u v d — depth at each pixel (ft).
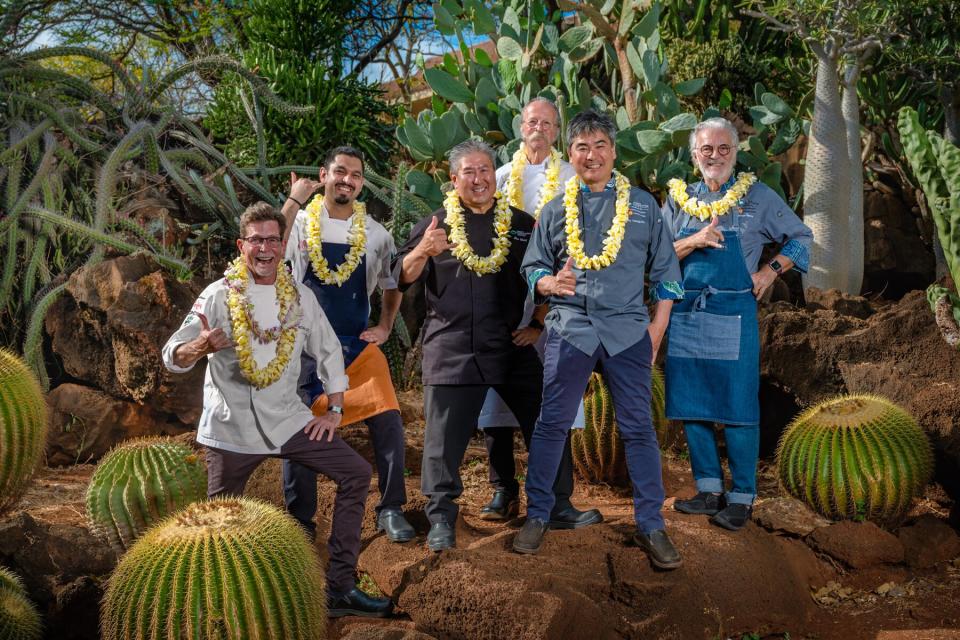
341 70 30.12
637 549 13.19
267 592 10.41
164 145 26.94
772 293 23.38
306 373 13.23
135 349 19.25
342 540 12.48
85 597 12.28
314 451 12.30
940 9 23.86
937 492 17.60
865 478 15.44
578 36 23.65
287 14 29.12
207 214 25.46
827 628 13.94
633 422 12.90
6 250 21.75
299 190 14.08
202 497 14.19
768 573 13.98
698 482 15.15
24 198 21.16
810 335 19.69
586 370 12.75
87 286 19.80
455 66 27.55
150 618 10.20
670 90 22.50
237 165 27.02
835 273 23.12
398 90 42.93
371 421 13.74
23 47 28.78
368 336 13.88
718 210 14.28
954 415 16.51
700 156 14.53
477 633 11.91
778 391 20.59
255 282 12.09
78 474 18.71
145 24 38.81
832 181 23.04
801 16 22.84
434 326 13.56
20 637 11.60
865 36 22.66
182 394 19.44
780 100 23.88
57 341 20.56
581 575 12.76
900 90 26.78
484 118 25.36
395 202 22.63
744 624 13.51
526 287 13.70
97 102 25.82
